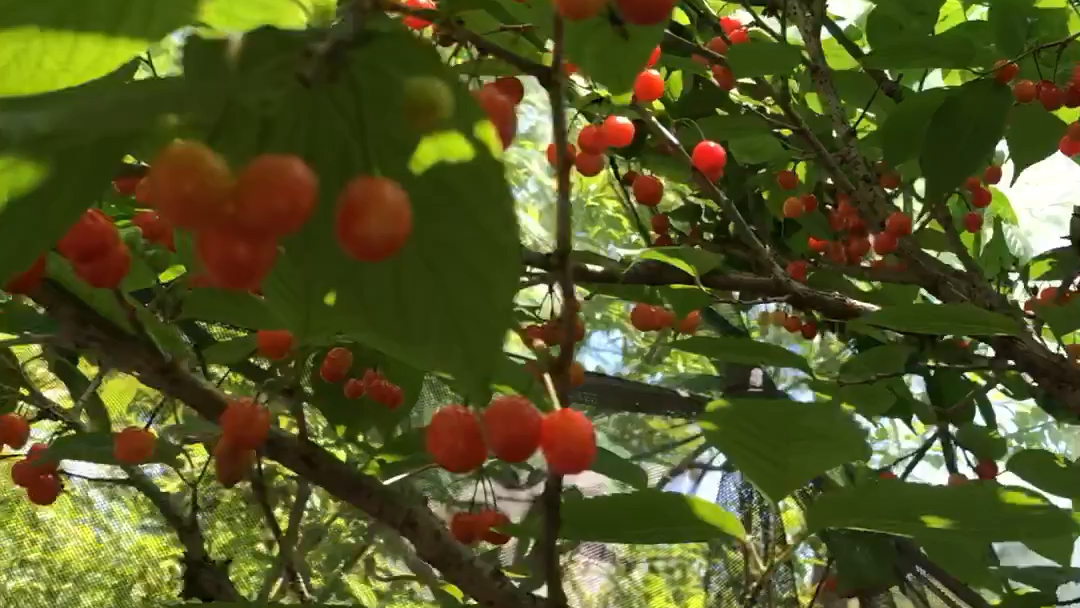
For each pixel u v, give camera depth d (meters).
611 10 0.68
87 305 0.70
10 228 0.40
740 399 0.86
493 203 0.48
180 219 0.40
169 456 1.14
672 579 1.77
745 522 1.65
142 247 1.06
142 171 0.59
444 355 0.50
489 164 0.48
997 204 2.16
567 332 0.68
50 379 1.51
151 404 1.55
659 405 2.15
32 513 1.64
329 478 0.80
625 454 2.20
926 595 1.91
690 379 2.30
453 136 0.47
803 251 1.99
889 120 1.52
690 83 1.77
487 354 0.50
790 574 1.71
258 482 1.23
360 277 0.50
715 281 1.43
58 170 0.40
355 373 1.27
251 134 0.44
